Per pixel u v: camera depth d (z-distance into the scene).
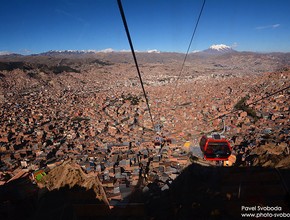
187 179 18.42
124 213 20.55
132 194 25.64
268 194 9.93
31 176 36.31
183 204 13.49
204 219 10.29
